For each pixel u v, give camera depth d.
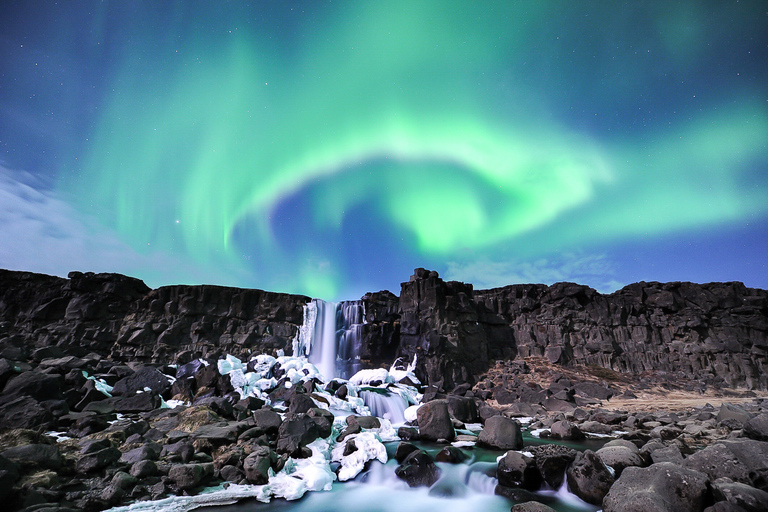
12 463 8.65
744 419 15.98
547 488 10.96
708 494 7.91
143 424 13.34
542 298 34.53
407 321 28.50
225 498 9.84
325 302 29.77
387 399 21.02
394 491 11.41
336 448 13.78
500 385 26.98
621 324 33.03
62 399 14.66
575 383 27.25
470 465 12.84
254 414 14.43
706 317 32.97
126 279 26.11
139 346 24.28
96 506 8.62
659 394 26.64
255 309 28.03
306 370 22.92
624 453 10.86
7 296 23.91
